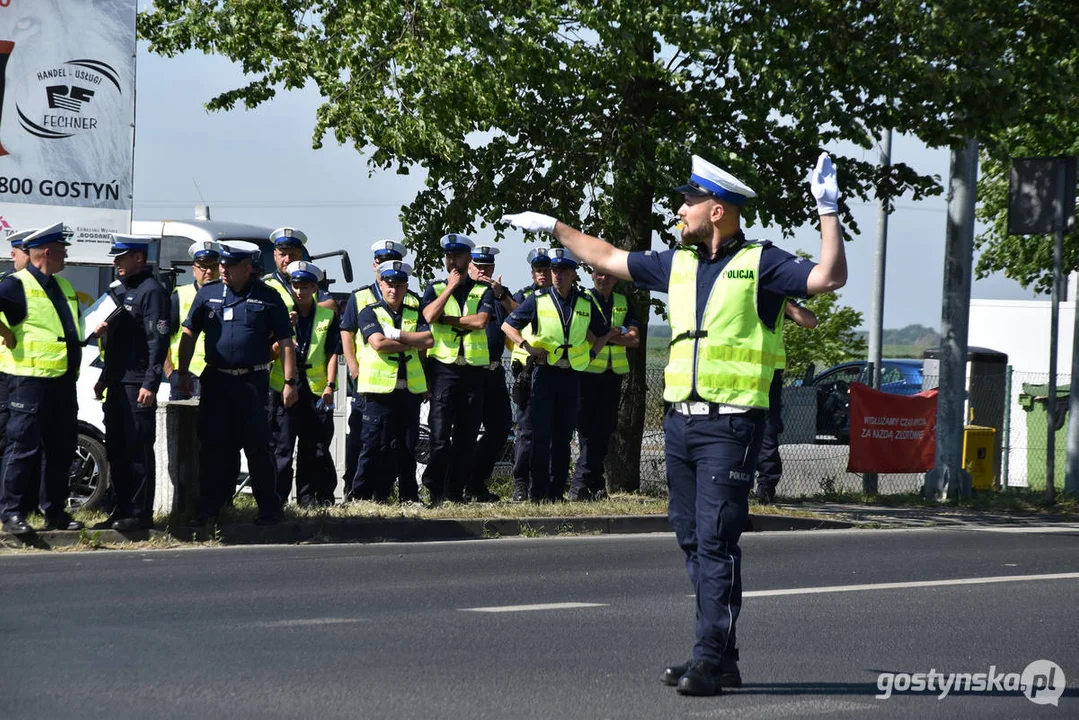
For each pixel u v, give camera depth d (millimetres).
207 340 20781
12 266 26562
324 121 29953
